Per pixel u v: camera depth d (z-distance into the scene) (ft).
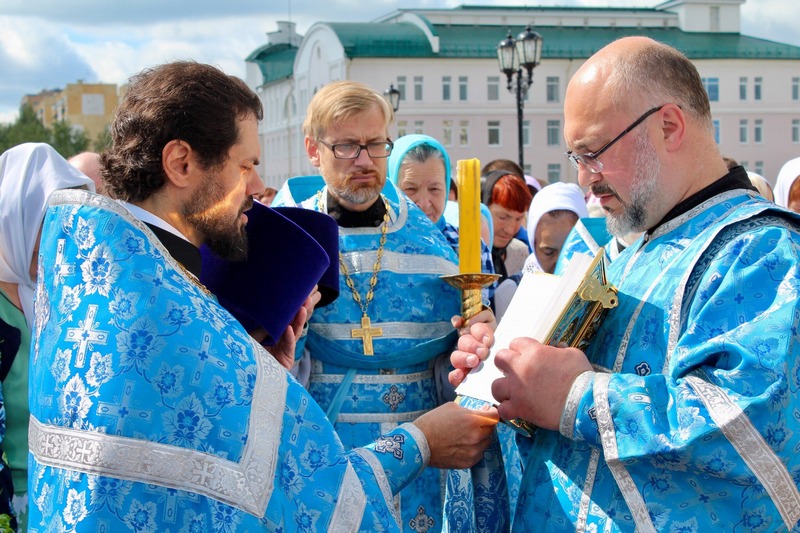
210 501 5.36
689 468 5.88
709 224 6.52
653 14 149.07
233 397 5.51
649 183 6.59
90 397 5.39
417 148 13.15
